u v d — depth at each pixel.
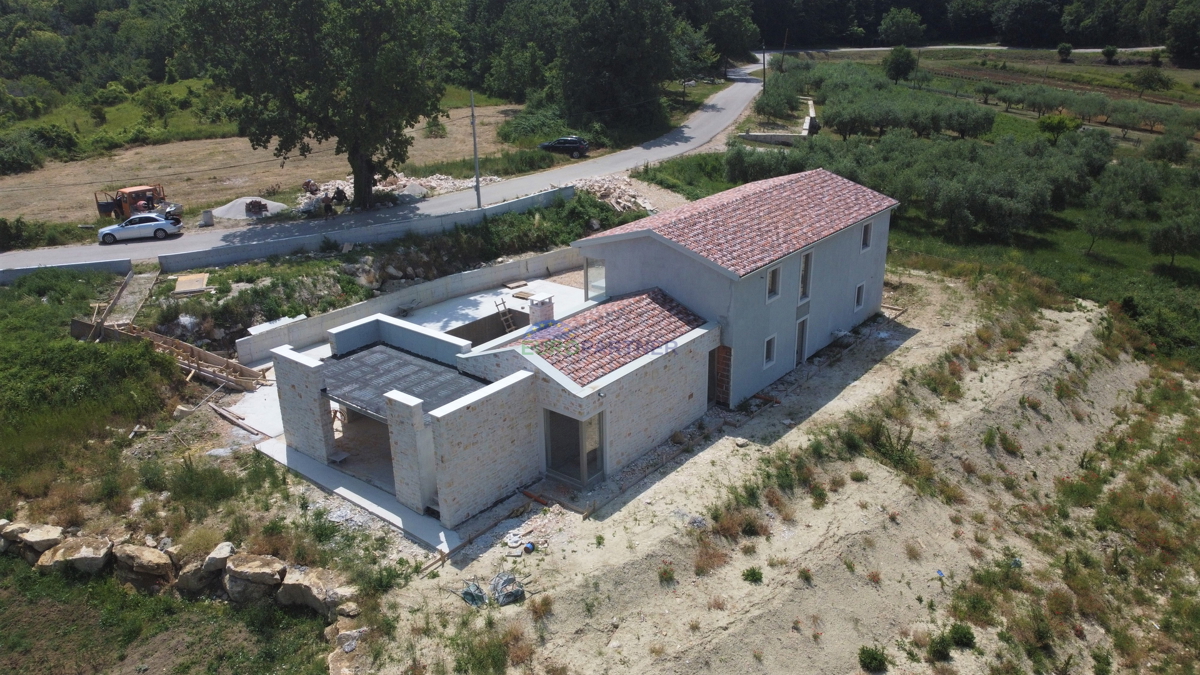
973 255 42.25
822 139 57.38
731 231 27.67
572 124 66.81
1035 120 72.31
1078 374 31.41
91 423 24.97
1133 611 21.70
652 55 67.00
